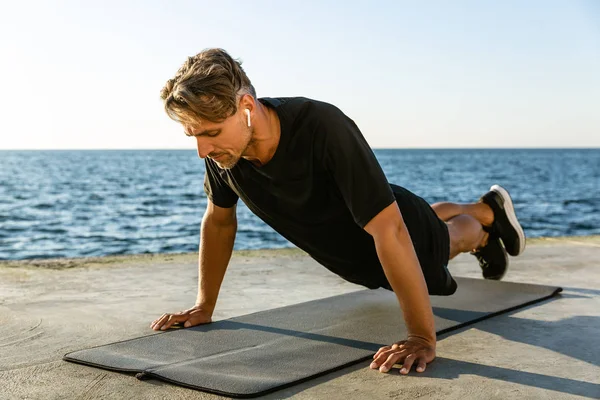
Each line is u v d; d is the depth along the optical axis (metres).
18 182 43.81
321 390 1.79
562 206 25.80
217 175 2.35
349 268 2.47
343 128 2.04
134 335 2.43
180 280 3.60
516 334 2.40
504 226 3.33
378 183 2.04
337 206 2.23
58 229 18.38
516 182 45.56
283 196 2.19
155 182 44.16
